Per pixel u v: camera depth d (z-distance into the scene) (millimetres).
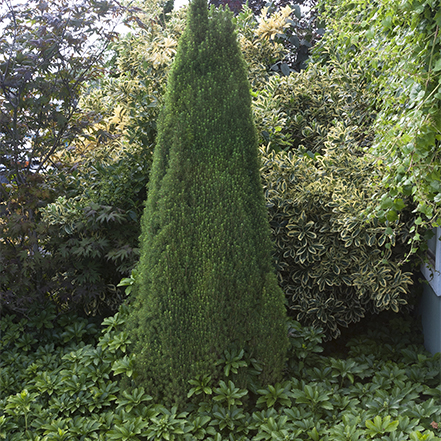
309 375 3074
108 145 4910
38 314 3961
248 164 2883
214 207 2723
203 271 2660
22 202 4125
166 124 2857
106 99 5477
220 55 2875
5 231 3959
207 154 2764
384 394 2662
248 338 2715
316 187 3496
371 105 3871
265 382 2752
